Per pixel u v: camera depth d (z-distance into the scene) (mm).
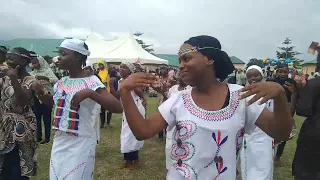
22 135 3508
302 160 3207
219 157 1780
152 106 15188
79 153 3252
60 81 3449
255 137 4148
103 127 9711
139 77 1822
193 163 1792
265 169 4105
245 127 1918
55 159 3291
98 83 3299
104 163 6293
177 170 1837
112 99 3230
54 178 3266
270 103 3332
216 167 1788
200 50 1844
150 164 6320
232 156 1801
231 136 1792
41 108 7297
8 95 3502
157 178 5574
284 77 5219
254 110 1851
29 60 3611
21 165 3574
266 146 4133
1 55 4066
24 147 3576
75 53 3336
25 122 3553
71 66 3355
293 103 4445
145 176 5656
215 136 1778
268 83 1670
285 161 6730
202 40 1862
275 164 6473
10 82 3521
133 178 5551
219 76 1946
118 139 8227
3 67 3768
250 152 4168
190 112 1836
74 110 3250
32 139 3633
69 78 3424
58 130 3297
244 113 1849
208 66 1876
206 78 1884
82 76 3416
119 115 12656
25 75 3623
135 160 6066
